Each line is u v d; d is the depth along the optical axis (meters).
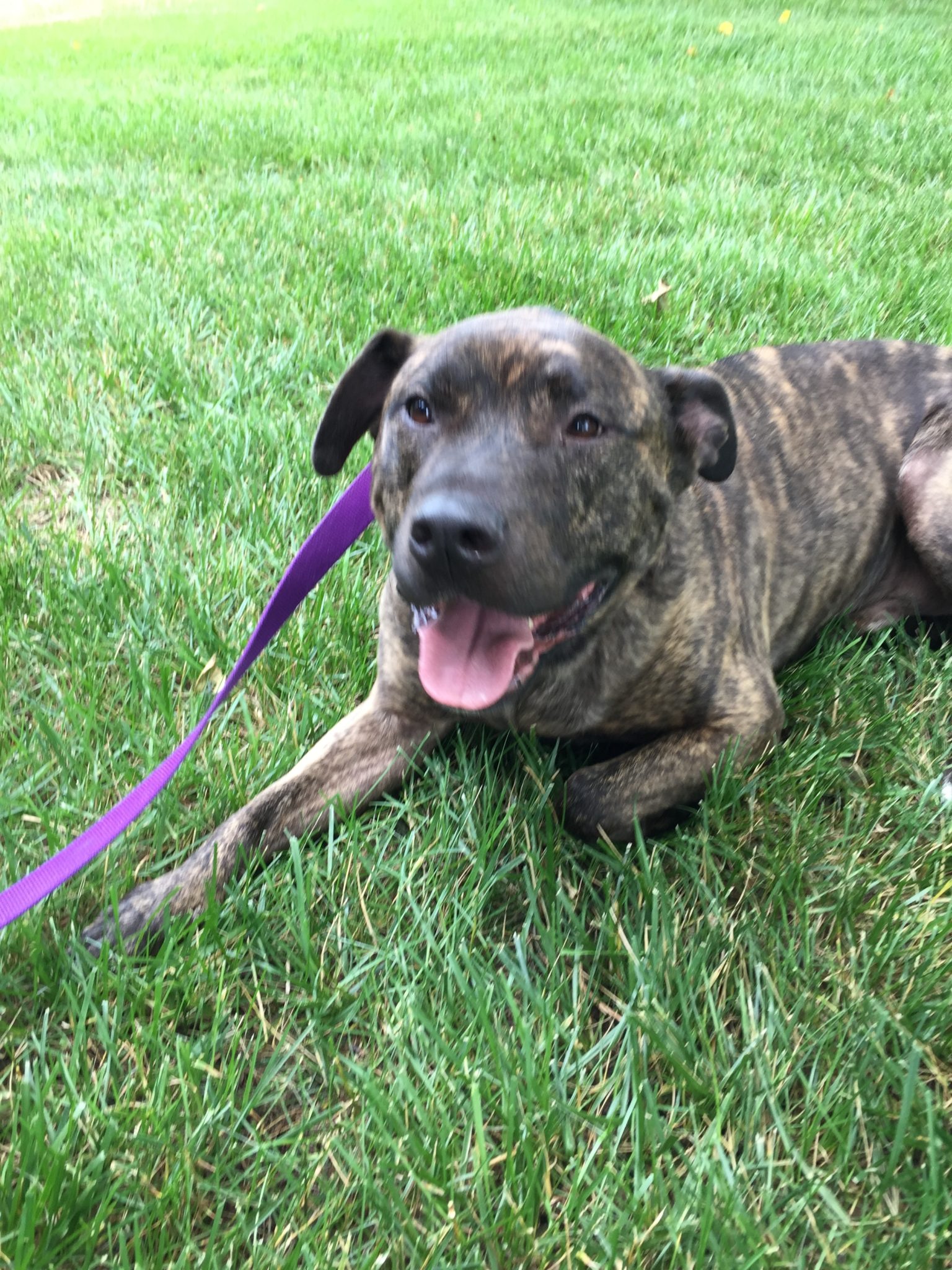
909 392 0.79
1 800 0.56
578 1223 0.39
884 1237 0.40
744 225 1.41
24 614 0.72
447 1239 0.39
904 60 2.69
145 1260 0.38
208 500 0.84
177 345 1.06
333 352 1.04
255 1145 0.42
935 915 0.52
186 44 3.39
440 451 0.50
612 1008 0.49
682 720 0.61
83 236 1.38
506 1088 0.42
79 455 0.92
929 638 0.78
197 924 0.51
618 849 0.57
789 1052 0.45
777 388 0.75
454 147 1.79
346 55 2.90
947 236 1.43
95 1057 0.46
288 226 1.38
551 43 3.03
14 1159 0.40
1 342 1.10
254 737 0.61
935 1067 0.45
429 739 0.62
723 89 2.35
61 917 0.53
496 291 1.13
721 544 0.64
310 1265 0.38
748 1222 0.38
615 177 1.63
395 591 0.58
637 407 0.54
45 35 4.18
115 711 0.64
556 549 0.49
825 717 0.68
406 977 0.48
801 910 0.51
